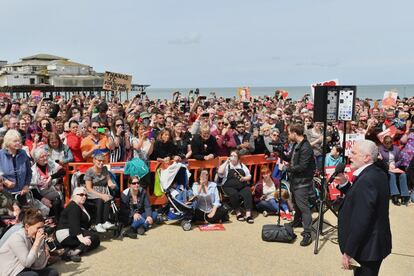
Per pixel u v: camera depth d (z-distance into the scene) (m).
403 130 10.72
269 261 5.60
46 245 4.86
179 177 7.27
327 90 6.54
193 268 5.33
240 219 7.45
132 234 6.46
